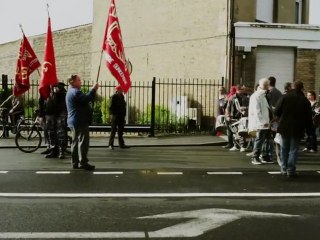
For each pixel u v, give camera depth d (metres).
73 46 26.05
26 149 12.44
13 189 7.86
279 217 6.25
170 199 7.25
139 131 16.23
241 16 17.80
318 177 9.20
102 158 11.40
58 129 11.27
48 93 12.25
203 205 6.88
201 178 8.95
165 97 20.25
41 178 8.83
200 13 18.58
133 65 21.81
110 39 12.74
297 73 17.61
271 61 17.67
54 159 11.16
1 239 5.23
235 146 13.25
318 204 7.00
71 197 7.32
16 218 6.10
